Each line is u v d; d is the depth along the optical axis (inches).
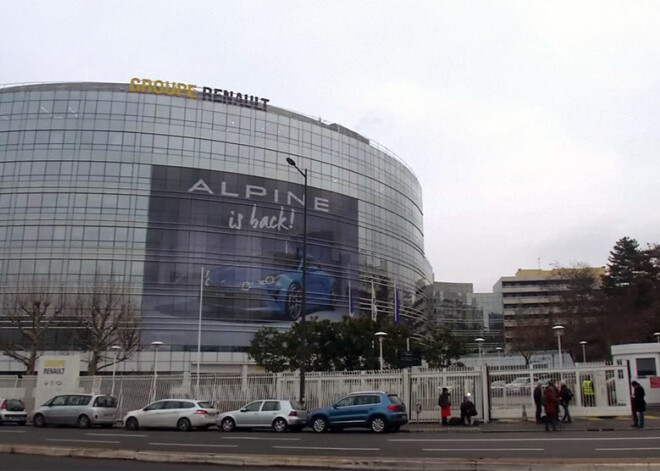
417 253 3941.9
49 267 2733.8
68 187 2822.3
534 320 3284.9
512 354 3922.2
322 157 3265.3
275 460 552.4
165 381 1416.1
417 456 605.0
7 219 2795.3
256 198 3011.8
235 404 1346.0
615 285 3009.4
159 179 2878.9
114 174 2847.0
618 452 612.7
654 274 2657.5
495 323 5403.5
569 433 863.7
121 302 2429.9
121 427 1192.2
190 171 2925.7
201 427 1106.1
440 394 1155.9
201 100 3029.0
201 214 2893.7
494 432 922.1
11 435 945.5
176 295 2778.1
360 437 863.1
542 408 1103.0
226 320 2817.4
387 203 3582.7
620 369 1117.7
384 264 3459.6
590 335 2652.6
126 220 2805.1
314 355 1616.6
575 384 1129.4
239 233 2938.0
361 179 3427.7
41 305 2351.1
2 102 2930.6
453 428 1005.8
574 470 482.3
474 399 1148.5
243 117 3090.6
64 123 2893.7
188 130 2972.4
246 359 2790.4
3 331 2524.6
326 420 995.9
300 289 3006.9
